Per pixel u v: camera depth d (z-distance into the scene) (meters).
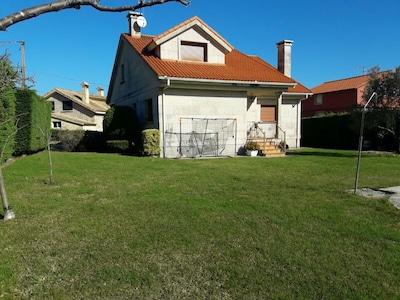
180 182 7.60
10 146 11.34
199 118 14.53
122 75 19.58
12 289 2.85
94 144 17.95
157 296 2.77
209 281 3.01
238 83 14.49
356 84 31.06
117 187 7.02
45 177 8.23
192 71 14.20
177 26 14.73
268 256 3.51
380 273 3.13
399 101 14.69
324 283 2.95
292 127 20.72
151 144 13.40
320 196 6.20
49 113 17.80
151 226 4.45
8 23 1.38
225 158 13.59
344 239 4.00
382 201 5.81
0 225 4.52
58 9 1.49
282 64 21.48
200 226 4.45
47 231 4.29
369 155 14.88
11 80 6.28
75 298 2.73
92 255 3.55
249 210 5.20
